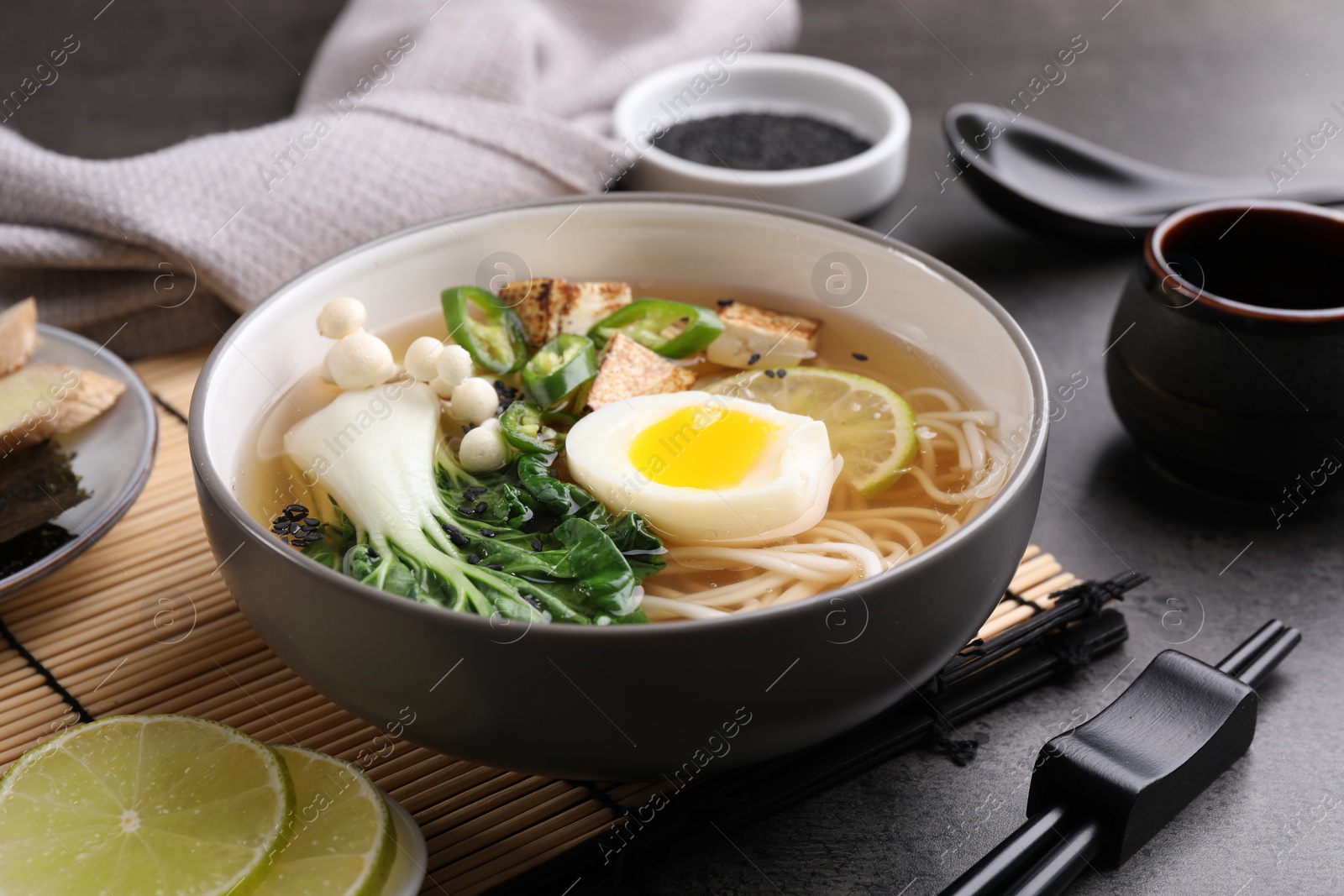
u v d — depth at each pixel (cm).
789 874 45
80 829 43
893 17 82
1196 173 67
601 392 49
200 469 44
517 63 67
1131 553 52
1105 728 44
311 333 49
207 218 58
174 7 84
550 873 44
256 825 43
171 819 43
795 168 65
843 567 47
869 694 42
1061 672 49
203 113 72
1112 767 43
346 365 48
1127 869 45
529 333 52
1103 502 54
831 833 45
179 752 44
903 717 47
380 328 51
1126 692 45
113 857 42
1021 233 65
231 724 47
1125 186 64
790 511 47
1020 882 43
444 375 49
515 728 41
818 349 52
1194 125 70
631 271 53
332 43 71
